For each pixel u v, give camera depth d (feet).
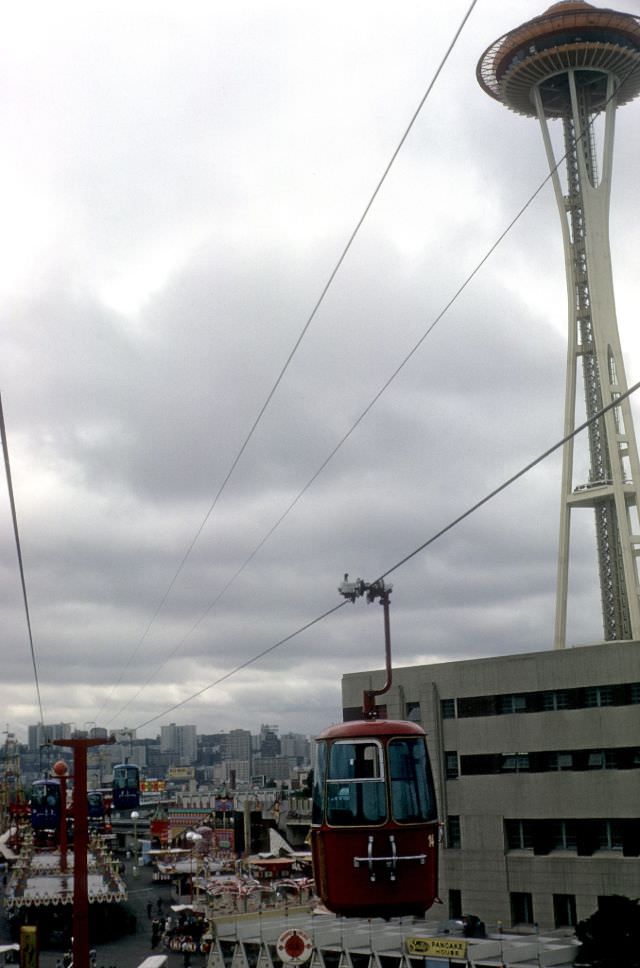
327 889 92.02
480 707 288.10
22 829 555.28
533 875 265.75
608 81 450.30
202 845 460.96
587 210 426.10
